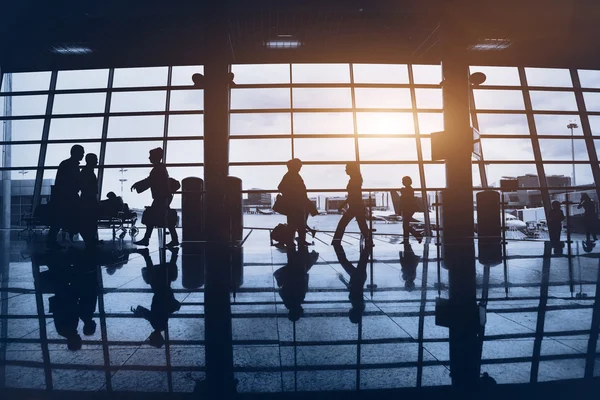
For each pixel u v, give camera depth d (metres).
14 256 5.21
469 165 7.66
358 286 3.04
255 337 1.84
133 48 10.84
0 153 11.54
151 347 1.72
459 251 5.61
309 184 11.05
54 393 1.28
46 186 11.61
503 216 6.62
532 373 1.40
